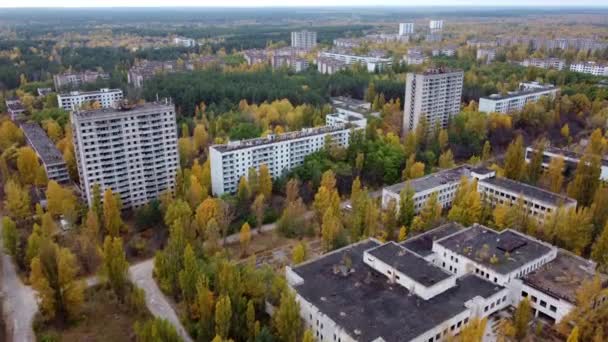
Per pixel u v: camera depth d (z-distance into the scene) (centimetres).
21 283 15475
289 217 18162
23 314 13938
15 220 18888
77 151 19312
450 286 12825
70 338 12875
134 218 19225
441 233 16388
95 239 16712
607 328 11788
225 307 11662
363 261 14175
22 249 16712
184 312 13438
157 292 14838
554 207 17825
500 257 14075
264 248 17350
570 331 11938
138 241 17412
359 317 11588
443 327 11388
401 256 13700
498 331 12262
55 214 18750
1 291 15025
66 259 13312
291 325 11400
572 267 14112
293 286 12850
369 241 15462
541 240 16838
